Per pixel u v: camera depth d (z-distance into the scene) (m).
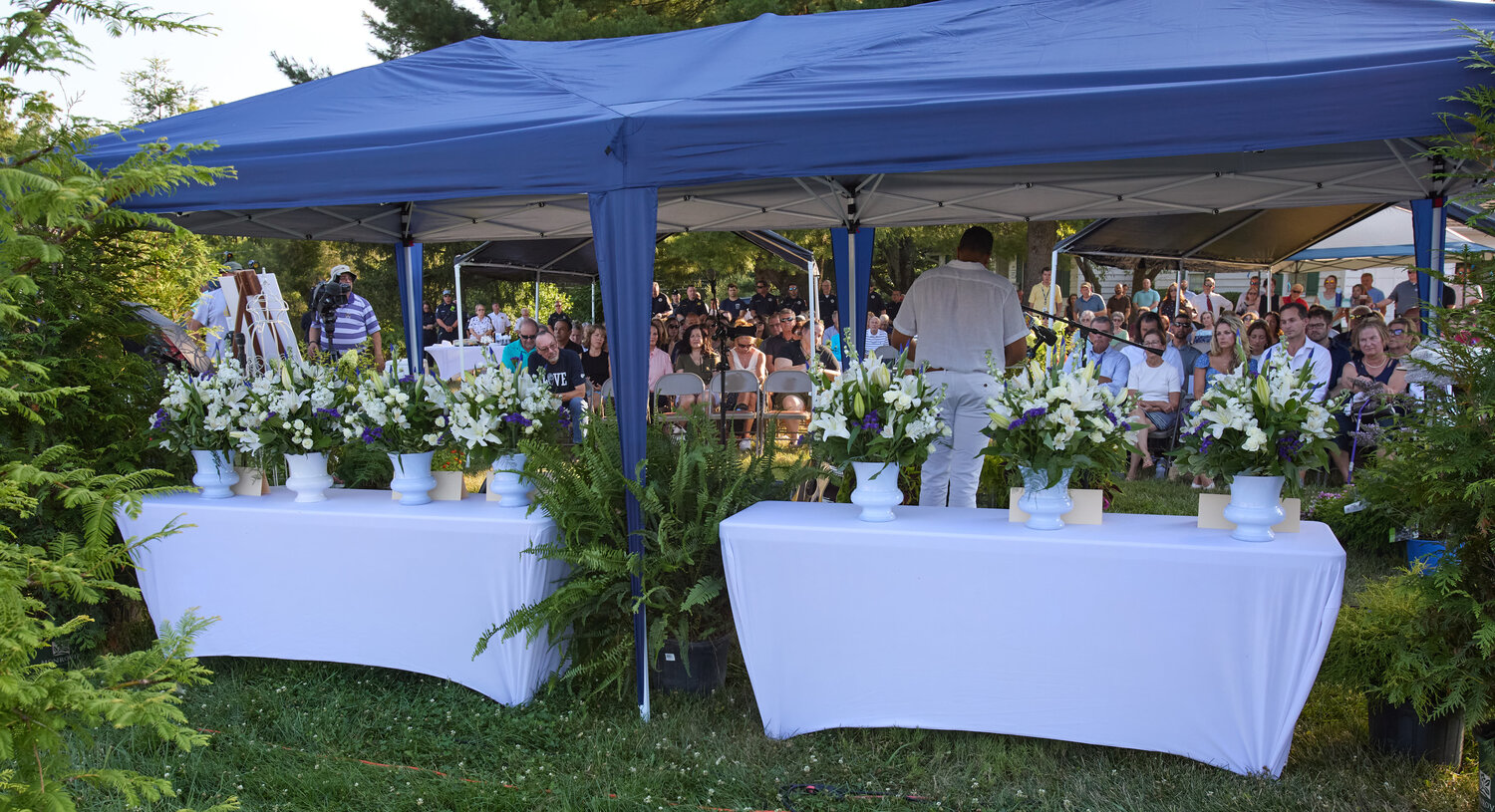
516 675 3.42
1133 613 2.81
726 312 13.14
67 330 3.76
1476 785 2.74
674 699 3.48
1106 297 18.12
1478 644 2.62
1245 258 9.55
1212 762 2.83
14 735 1.53
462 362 10.28
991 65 3.32
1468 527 2.72
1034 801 2.79
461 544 3.43
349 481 4.57
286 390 3.77
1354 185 5.18
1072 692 2.90
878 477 3.11
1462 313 2.62
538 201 6.28
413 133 3.56
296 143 3.69
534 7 13.83
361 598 3.60
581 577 3.43
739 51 4.18
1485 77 2.66
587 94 3.84
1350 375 6.21
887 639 3.05
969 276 4.15
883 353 7.88
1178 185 5.33
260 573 3.69
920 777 2.94
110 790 2.85
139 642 4.06
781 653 3.17
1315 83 2.75
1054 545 2.84
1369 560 4.75
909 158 3.07
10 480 1.65
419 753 3.17
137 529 3.80
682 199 5.82
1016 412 2.99
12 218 1.57
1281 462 2.72
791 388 8.04
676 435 3.91
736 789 2.90
